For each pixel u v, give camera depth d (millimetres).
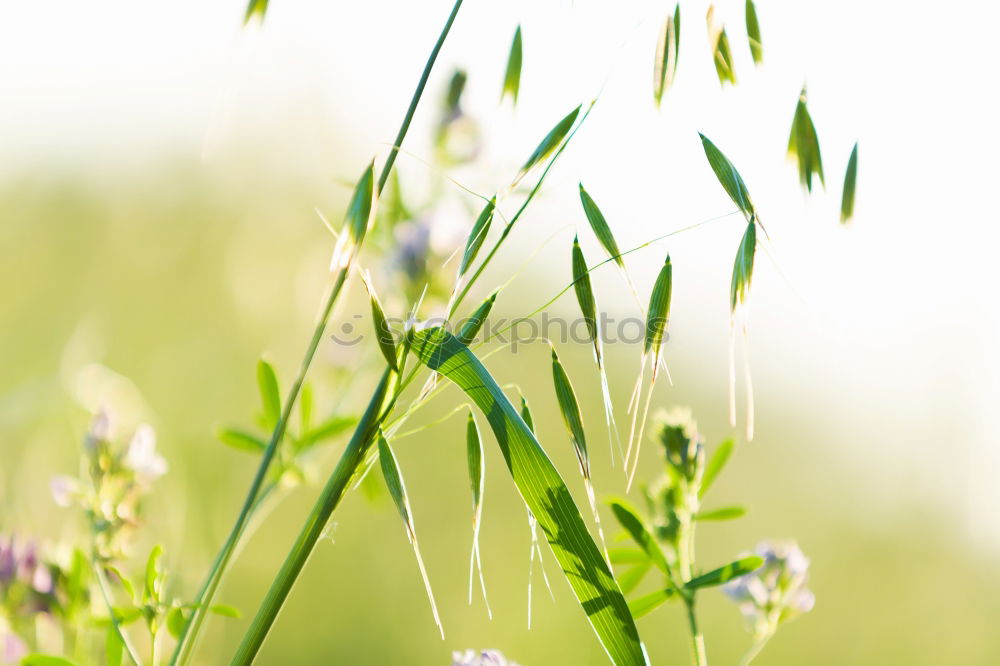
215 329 2244
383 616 1978
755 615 1002
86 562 995
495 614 2010
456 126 1043
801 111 917
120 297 2287
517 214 894
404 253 1048
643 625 2152
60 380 1094
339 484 892
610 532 2043
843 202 921
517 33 913
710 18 916
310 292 1687
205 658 1247
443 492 2293
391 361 888
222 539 1681
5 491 1049
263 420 1054
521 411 900
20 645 989
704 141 905
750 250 894
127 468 994
